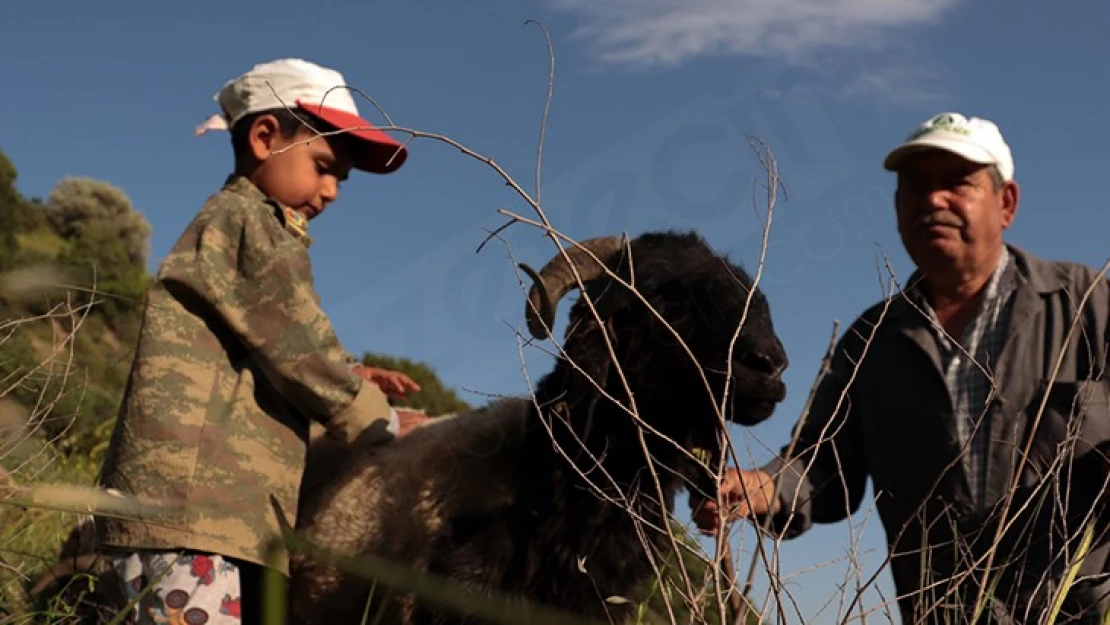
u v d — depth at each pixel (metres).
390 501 3.81
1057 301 3.93
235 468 3.18
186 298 3.25
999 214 4.02
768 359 3.69
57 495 2.04
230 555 3.11
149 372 3.15
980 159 3.88
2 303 2.47
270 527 3.24
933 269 4.02
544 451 3.70
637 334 3.70
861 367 4.22
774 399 3.76
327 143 3.57
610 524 3.62
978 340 4.00
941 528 3.93
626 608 3.66
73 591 3.67
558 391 3.71
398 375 3.81
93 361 3.04
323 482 3.99
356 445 3.60
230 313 3.24
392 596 3.63
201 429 3.15
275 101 3.51
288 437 3.37
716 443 3.83
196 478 3.11
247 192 3.43
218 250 3.28
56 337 2.85
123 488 3.08
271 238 3.34
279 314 3.28
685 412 3.80
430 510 3.75
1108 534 3.72
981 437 3.90
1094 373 3.80
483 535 3.63
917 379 4.06
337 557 3.32
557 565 3.59
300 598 3.79
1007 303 3.98
